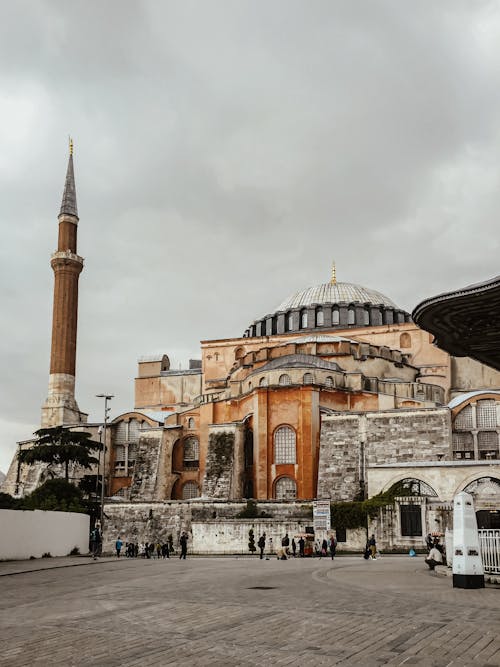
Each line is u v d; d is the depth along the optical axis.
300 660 12.05
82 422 101.94
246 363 93.50
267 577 30.70
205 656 12.56
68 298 104.56
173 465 91.25
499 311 21.19
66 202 109.19
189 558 57.31
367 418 77.31
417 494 65.06
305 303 112.75
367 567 37.69
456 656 12.17
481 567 24.05
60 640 14.52
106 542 76.06
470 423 78.75
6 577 34.75
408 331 99.00
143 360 116.88
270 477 78.69
